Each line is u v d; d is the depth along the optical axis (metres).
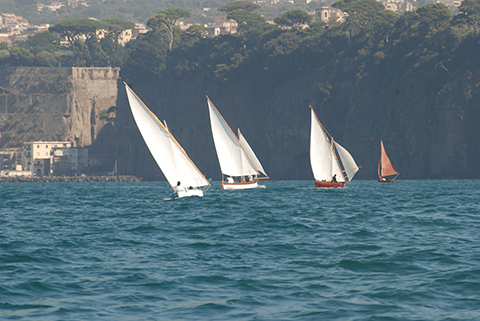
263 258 109.56
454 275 92.19
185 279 91.94
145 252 117.38
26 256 112.31
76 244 128.75
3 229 162.25
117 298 81.56
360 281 90.12
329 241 129.88
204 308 76.50
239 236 139.88
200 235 142.38
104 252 117.62
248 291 84.75
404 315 73.00
